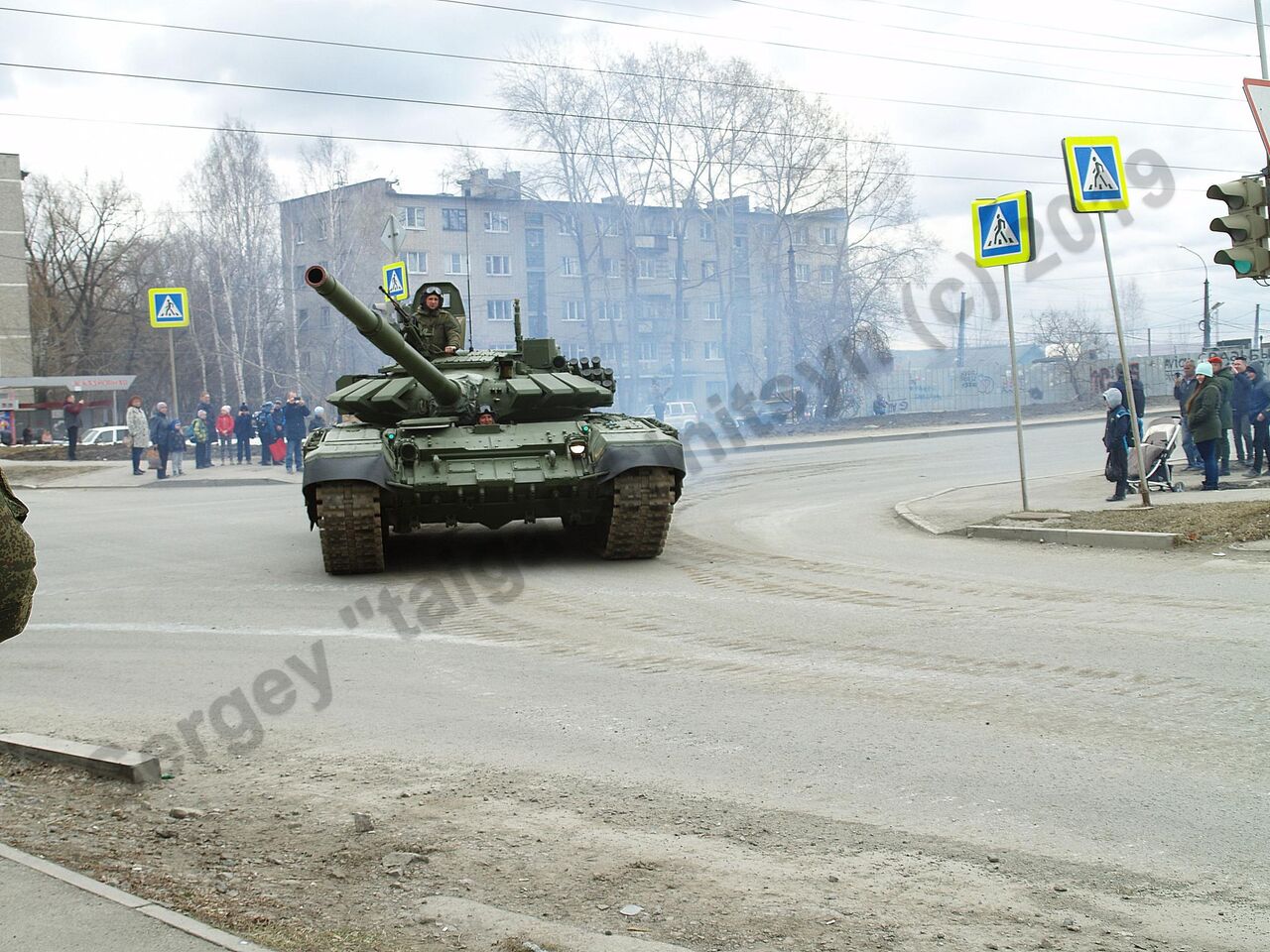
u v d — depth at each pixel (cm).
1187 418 1759
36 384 4772
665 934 416
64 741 650
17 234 6056
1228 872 459
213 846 511
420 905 443
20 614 384
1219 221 1222
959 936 412
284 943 407
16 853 481
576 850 497
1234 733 622
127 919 414
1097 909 431
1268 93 1204
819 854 488
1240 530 1256
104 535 1828
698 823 525
